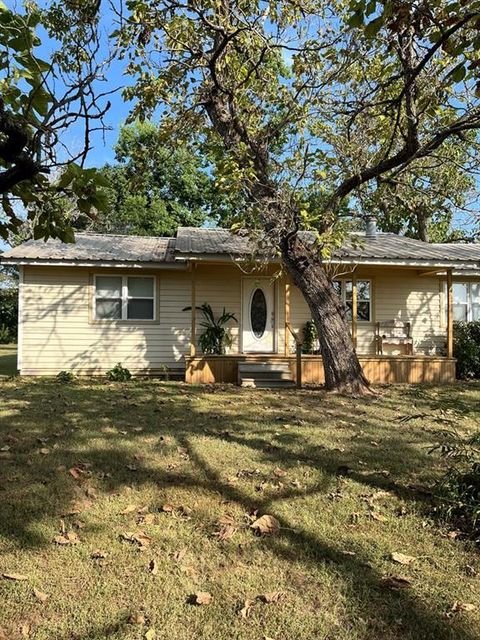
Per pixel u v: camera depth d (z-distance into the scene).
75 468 4.64
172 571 2.92
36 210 2.46
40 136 2.10
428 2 3.44
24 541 3.26
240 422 6.78
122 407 7.81
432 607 2.60
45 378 12.04
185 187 28.48
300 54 9.24
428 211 14.34
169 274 13.19
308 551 3.16
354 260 11.77
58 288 12.73
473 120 7.80
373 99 9.07
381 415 7.41
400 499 4.02
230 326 13.37
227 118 9.77
